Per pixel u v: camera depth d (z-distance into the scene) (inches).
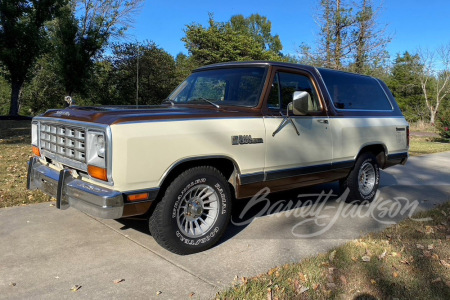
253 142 161.8
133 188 132.7
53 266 140.7
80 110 154.9
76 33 1013.2
